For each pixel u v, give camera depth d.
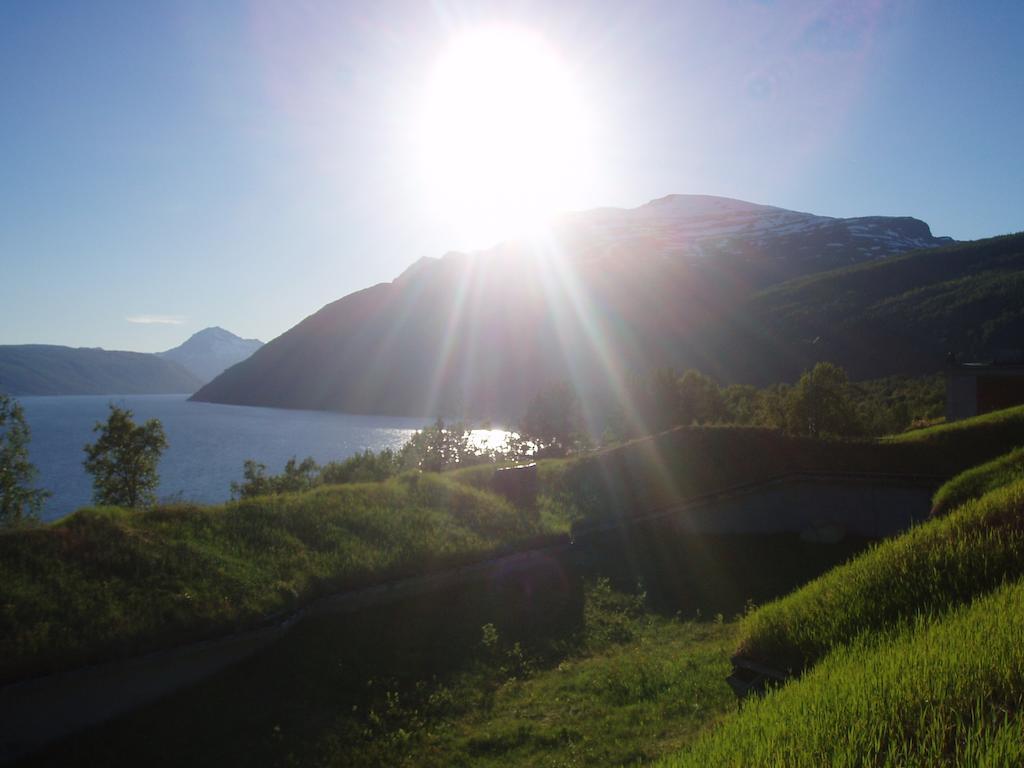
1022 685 4.12
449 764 7.85
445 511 14.83
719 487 17.75
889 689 4.33
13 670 7.68
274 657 9.41
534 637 11.39
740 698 6.89
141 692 8.34
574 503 17.48
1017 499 8.42
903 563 7.52
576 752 7.67
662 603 13.38
